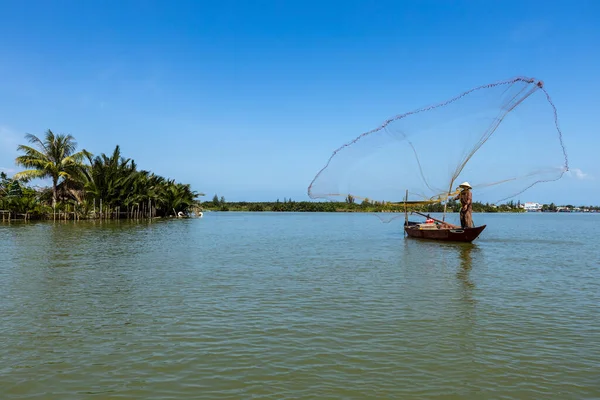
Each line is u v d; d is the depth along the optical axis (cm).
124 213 6400
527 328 968
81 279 1502
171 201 7712
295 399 632
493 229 5231
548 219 9956
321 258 2144
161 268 1770
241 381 688
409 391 659
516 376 715
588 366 758
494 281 1531
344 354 803
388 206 2467
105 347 831
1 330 926
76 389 657
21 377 697
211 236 3603
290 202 14850
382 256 2242
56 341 862
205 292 1309
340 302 1197
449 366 752
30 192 5909
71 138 5509
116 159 6062
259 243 2986
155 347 832
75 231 3775
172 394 643
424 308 1138
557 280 1562
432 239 3150
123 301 1188
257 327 959
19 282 1436
